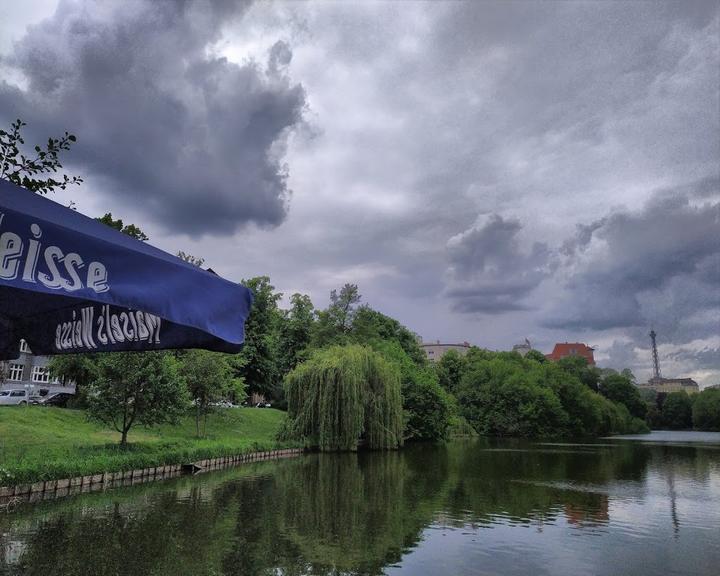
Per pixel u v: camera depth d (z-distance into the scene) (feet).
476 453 134.31
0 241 8.75
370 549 38.68
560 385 274.98
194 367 108.68
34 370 170.09
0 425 84.33
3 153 17.65
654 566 36.58
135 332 12.26
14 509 49.19
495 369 263.90
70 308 12.80
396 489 67.67
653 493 69.46
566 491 69.51
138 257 10.17
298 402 128.98
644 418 370.94
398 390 140.56
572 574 34.47
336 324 197.88
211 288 11.07
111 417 82.23
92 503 52.75
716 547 41.50
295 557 36.01
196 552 36.32
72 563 33.09
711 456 133.39
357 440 130.21
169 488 63.87
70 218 10.77
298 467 91.76
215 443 97.71
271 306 189.78
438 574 33.68
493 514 52.90
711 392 400.88
